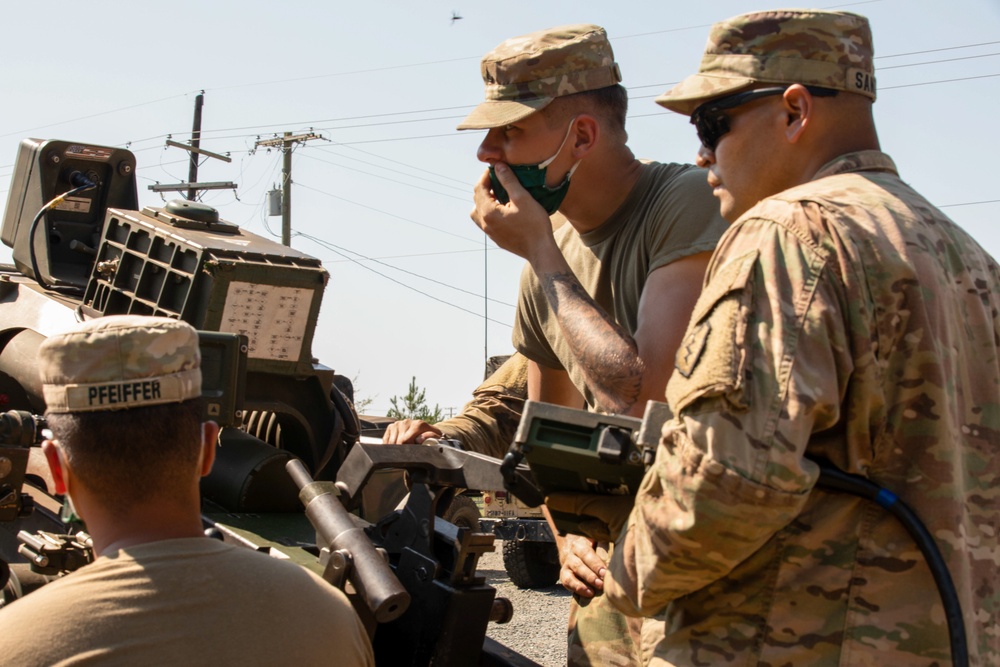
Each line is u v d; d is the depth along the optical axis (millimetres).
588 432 2254
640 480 2268
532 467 2414
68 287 5969
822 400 1905
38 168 6062
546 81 3078
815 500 2023
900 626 1947
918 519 1953
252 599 1921
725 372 1920
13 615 1853
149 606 1861
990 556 2068
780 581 2021
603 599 3174
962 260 2154
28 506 3725
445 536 2824
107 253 5648
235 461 4598
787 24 2275
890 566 1969
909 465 2000
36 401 5535
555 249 3059
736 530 1910
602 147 3146
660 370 2912
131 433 1935
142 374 1956
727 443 1909
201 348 3682
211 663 1848
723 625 2080
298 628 1937
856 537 1992
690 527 1935
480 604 2762
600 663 3129
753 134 2318
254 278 5086
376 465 2820
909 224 2057
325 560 2742
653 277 3029
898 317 1981
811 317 1938
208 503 4586
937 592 1951
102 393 1944
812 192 2074
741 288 1981
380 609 2562
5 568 3938
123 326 1973
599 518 2475
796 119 2271
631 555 2131
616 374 2805
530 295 3514
